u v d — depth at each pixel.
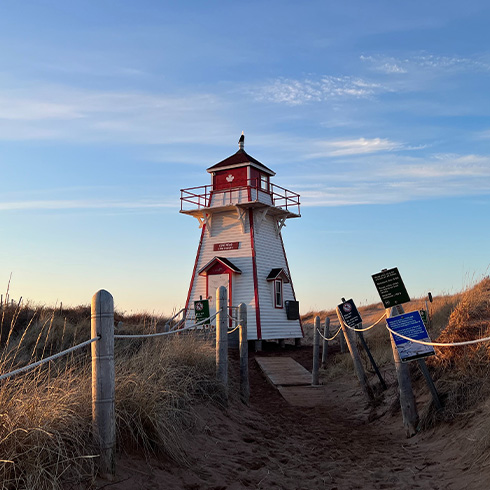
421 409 10.02
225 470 6.86
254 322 27.67
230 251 29.83
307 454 8.50
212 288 29.52
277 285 30.22
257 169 31.06
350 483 6.88
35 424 5.09
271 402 14.05
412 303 29.81
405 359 9.48
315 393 15.32
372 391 12.81
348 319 13.30
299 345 30.41
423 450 8.38
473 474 6.46
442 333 11.26
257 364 20.17
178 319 27.08
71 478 5.03
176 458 6.55
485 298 12.01
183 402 8.37
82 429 5.61
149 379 7.57
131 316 23.42
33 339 13.22
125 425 6.41
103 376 5.54
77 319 20.77
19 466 4.71
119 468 5.75
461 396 8.95
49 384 6.30
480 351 9.46
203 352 11.22
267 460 7.70
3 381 6.21
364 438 9.88
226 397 10.12
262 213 30.05
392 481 6.87
